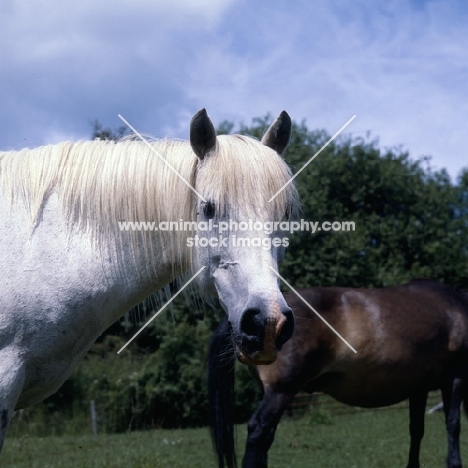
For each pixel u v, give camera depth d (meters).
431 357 6.21
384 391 6.14
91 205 2.78
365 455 8.23
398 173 24.09
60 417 15.50
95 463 7.51
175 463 7.46
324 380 6.05
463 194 33.00
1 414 2.50
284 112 2.96
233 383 5.61
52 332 2.62
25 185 2.74
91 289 2.71
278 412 5.61
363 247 20.06
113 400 15.57
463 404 6.95
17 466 7.61
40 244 2.67
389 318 6.05
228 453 5.53
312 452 8.65
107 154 2.85
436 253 23.80
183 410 15.80
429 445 9.09
